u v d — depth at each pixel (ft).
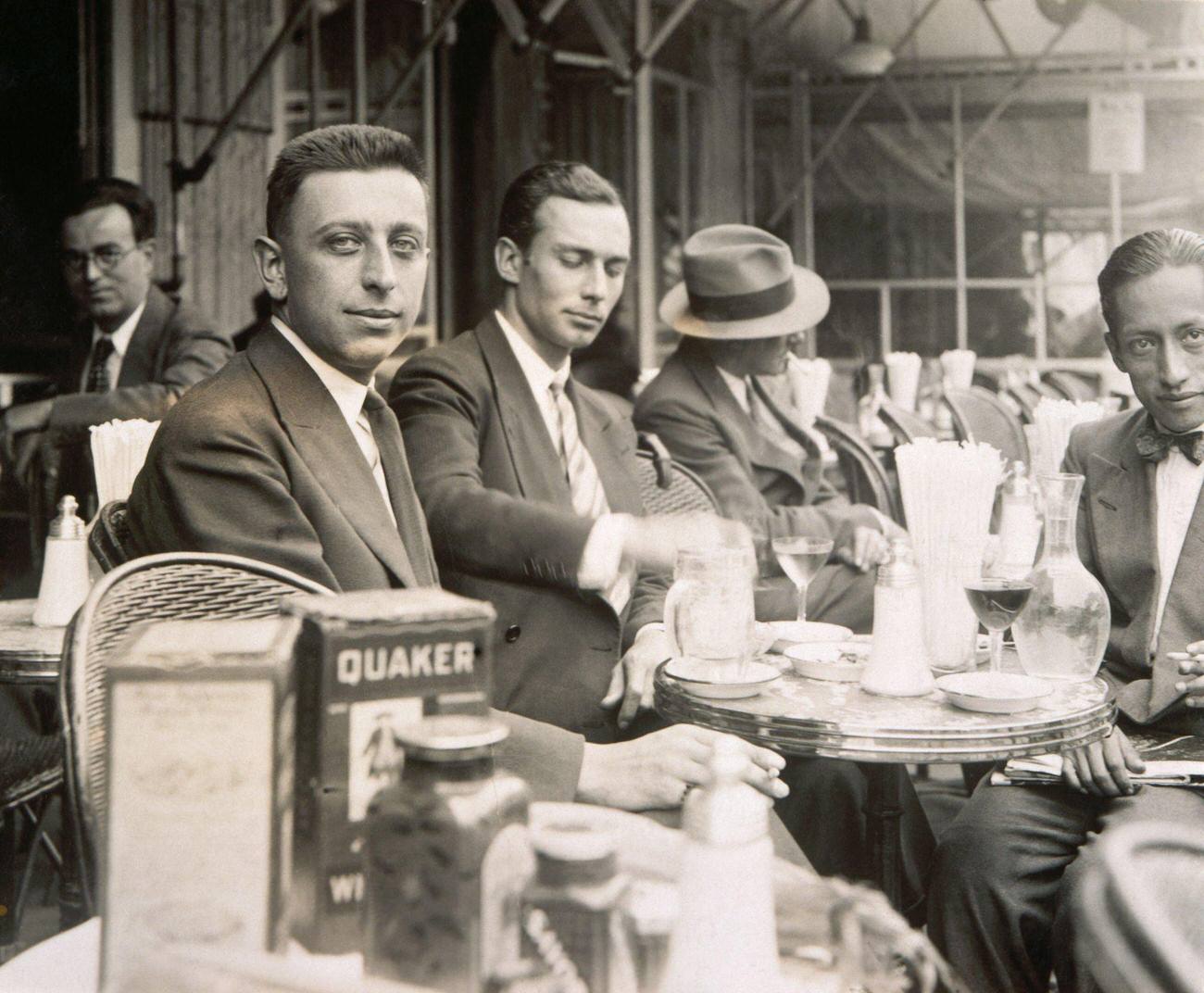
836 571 9.19
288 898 2.79
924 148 37.01
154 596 4.48
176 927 2.57
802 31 36.42
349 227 5.52
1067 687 6.02
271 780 2.64
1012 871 6.18
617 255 7.88
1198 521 6.68
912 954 2.88
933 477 6.22
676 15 22.07
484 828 2.63
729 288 10.39
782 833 5.34
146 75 21.18
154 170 21.63
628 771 4.90
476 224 27.17
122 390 12.26
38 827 9.00
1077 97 35.86
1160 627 6.70
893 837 6.44
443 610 2.95
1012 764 6.12
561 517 6.08
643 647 7.34
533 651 7.10
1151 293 6.66
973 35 36.19
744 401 11.02
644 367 29.53
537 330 7.89
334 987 2.23
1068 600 6.09
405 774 2.66
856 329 38.22
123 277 13.00
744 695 5.76
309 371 5.66
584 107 29.32
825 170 37.50
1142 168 35.65
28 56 19.56
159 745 2.62
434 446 7.21
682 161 33.22
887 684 5.79
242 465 5.30
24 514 13.46
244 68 23.77
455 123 27.12
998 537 7.13
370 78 27.07
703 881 2.46
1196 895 3.14
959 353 18.10
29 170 19.65
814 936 2.87
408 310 5.71
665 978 2.52
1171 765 5.99
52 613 7.88
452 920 2.60
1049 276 37.65
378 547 5.51
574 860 2.56
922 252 37.78
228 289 23.72
